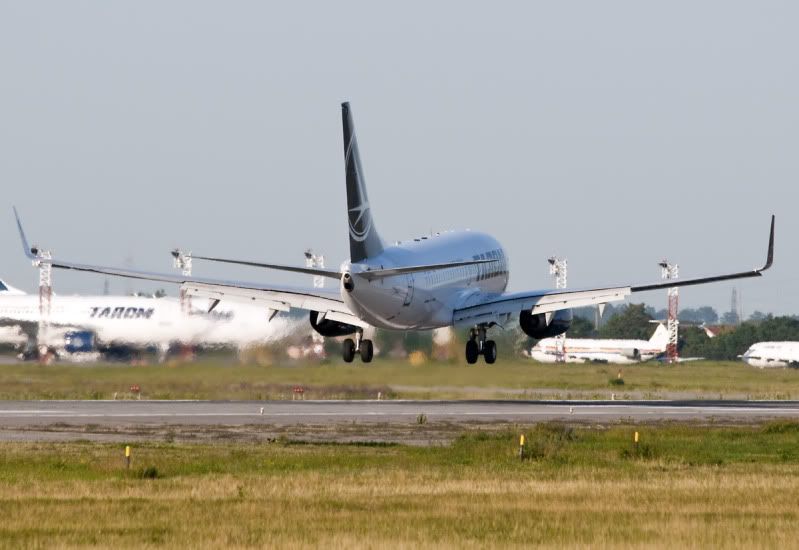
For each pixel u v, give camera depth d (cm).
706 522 8725
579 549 7569
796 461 13388
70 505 9450
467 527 8412
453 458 13238
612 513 9131
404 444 14875
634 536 8069
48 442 14712
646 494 10262
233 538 7919
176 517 8838
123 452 13625
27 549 7506
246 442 14962
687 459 13375
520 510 9275
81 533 8138
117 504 9506
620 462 13100
